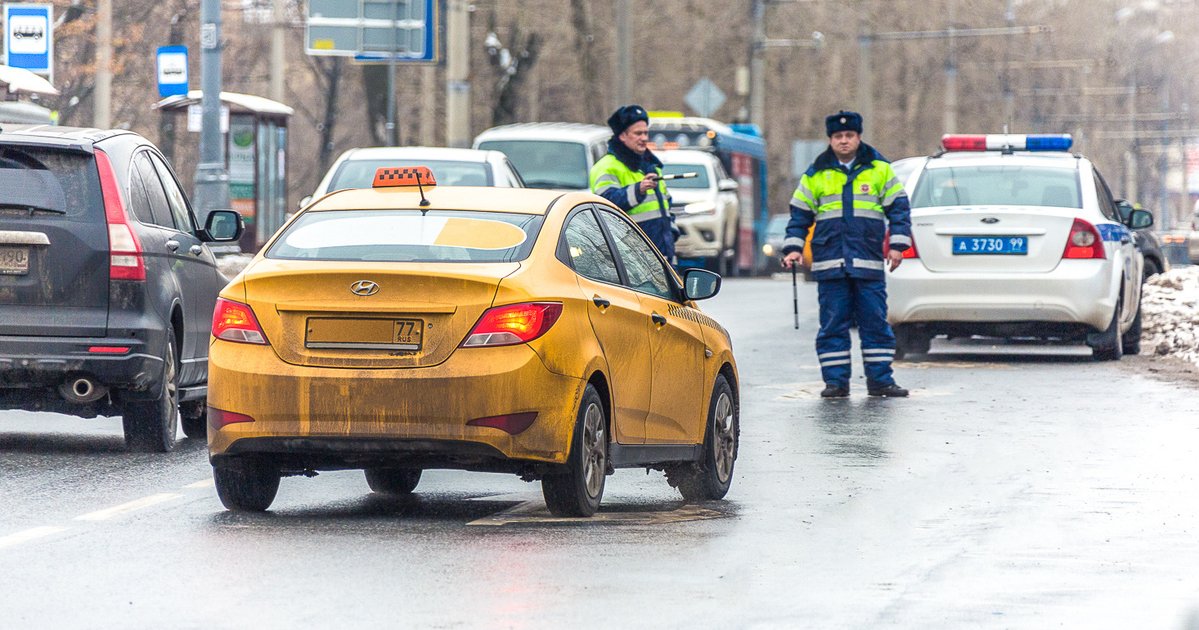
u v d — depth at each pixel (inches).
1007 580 804.6
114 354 1237.7
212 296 1419.8
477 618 714.2
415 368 914.7
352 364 920.9
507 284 924.0
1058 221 1930.4
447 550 868.0
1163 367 1934.1
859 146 1648.6
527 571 813.2
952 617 724.7
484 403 909.8
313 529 935.0
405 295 920.3
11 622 708.7
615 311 987.3
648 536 916.0
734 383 1155.3
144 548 875.4
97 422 1512.1
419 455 922.7
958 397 1632.6
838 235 1637.6
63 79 4062.5
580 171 3080.7
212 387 939.3
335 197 1021.2
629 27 4751.5
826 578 805.2
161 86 2763.3
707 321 1130.7
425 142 5221.5
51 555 856.9
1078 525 957.8
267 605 738.2
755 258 5221.5
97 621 709.9
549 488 954.7
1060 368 1929.1
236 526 945.5
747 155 5093.5
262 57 5856.3
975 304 1934.1
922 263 1951.3
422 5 3774.6
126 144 1311.5
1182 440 1323.8
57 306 1237.7
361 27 3767.2
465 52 3612.2
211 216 1414.9
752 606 741.9
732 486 1117.7
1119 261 1971.0
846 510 1014.4
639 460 1017.5
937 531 939.3
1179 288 2493.8
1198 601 759.7
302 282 928.3
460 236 967.6
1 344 1229.1
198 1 4675.2
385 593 762.2
